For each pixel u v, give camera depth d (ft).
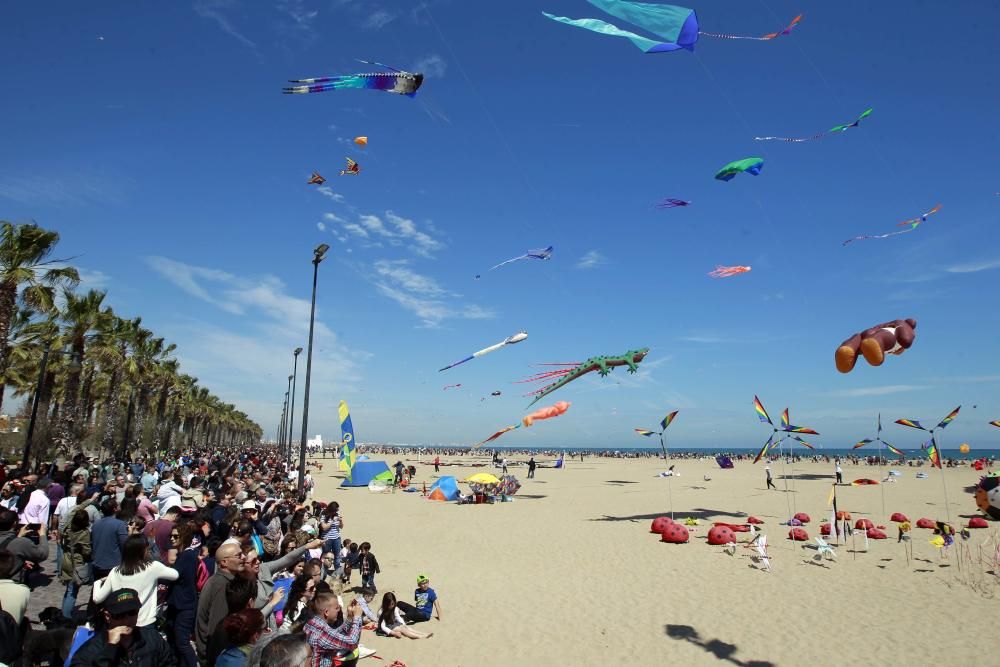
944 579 43.06
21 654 14.20
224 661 12.57
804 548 55.16
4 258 68.90
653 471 188.85
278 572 21.48
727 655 28.94
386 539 61.41
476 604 37.37
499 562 50.06
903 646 29.86
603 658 28.55
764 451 62.54
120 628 12.10
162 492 41.19
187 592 17.54
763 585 42.04
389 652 29.04
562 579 43.98
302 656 10.18
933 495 102.47
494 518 76.64
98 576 22.24
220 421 331.98
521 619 34.35
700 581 43.29
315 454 327.88
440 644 30.27
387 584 42.32
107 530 22.59
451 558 51.72
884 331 24.76
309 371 63.98
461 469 205.16
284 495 53.11
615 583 42.78
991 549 53.21
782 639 31.07
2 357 68.85
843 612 35.55
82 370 111.96
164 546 21.63
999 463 190.90
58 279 73.97
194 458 128.47
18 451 107.65
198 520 24.71
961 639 30.71
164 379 163.32
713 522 72.28
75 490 33.81
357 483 125.39
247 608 13.32
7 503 36.35
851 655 28.81
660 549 55.36
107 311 105.91
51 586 31.99
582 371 56.65
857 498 97.86
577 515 79.36
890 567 47.09
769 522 71.67
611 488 121.90
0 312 68.18
